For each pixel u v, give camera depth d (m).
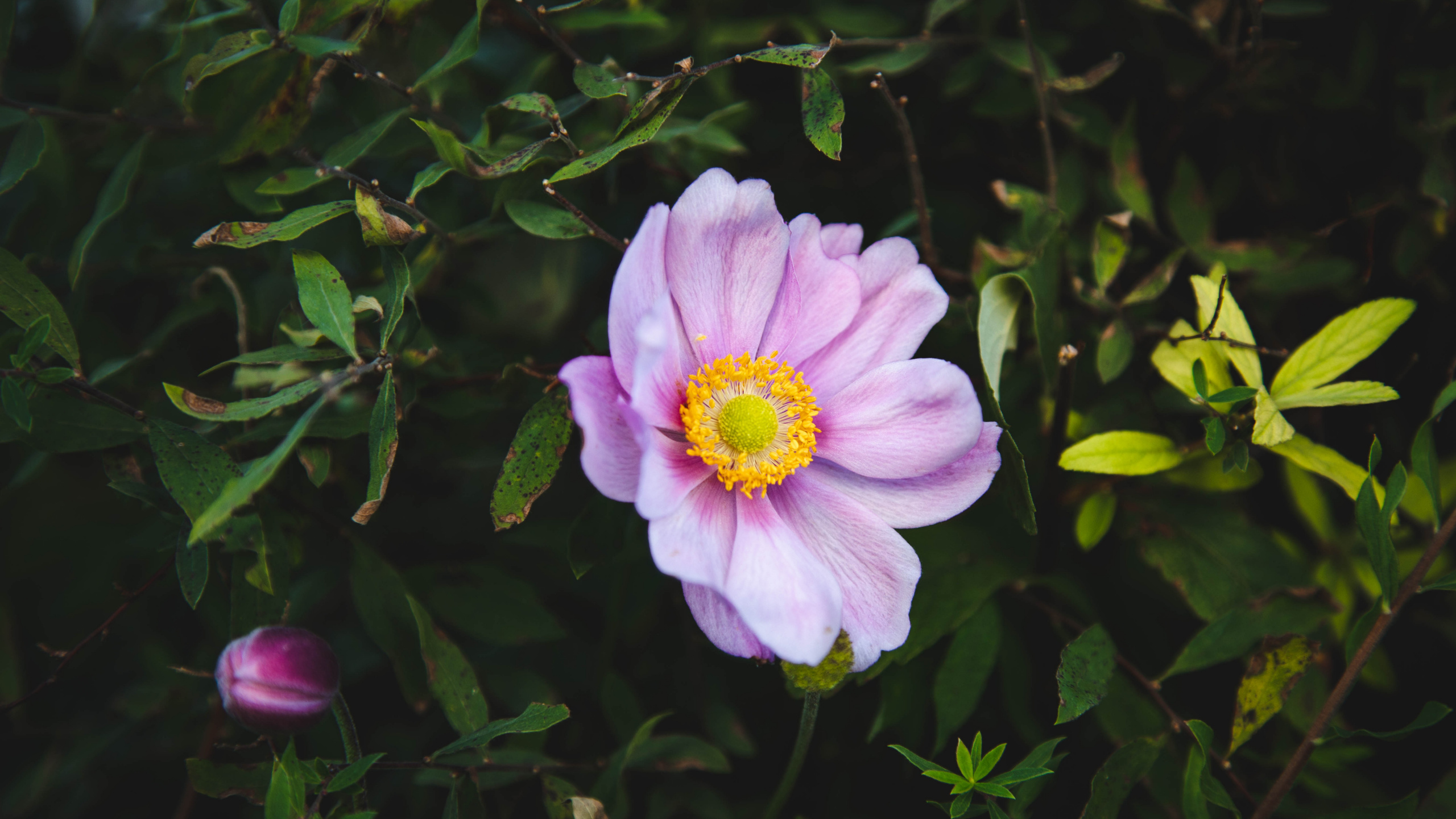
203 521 0.28
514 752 0.33
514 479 0.31
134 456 0.32
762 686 0.37
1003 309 0.33
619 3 0.37
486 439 0.38
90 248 0.37
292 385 0.32
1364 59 0.36
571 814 0.32
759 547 0.31
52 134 0.35
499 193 0.33
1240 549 0.34
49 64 0.39
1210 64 0.37
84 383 0.31
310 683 0.30
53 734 0.38
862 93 0.38
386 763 0.31
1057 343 0.34
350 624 0.39
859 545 0.31
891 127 0.38
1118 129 0.36
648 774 0.36
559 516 0.39
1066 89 0.35
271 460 0.29
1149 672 0.35
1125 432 0.33
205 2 0.35
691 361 0.31
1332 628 0.35
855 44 0.35
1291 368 0.33
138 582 0.38
